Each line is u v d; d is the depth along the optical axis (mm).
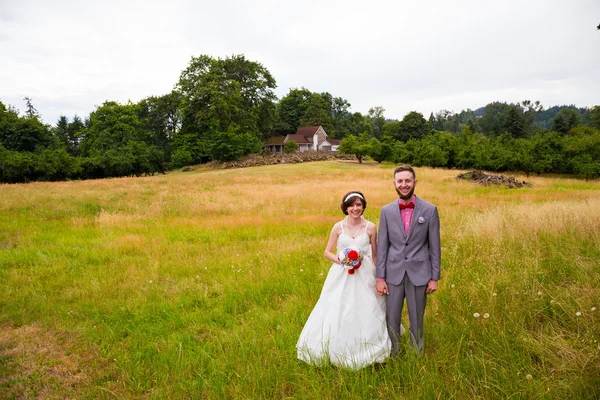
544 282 4789
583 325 3516
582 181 27234
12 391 3408
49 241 9734
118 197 18156
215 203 15898
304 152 59156
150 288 5992
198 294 5664
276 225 11086
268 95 66375
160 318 4945
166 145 75938
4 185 27188
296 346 3596
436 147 45125
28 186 25750
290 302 4988
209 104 59594
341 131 102250
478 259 5984
